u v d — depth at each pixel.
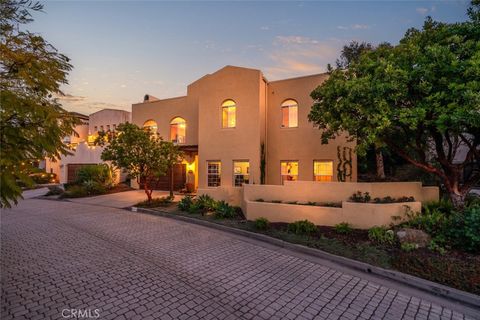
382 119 6.77
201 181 16.20
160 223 10.12
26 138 3.76
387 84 6.66
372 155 18.44
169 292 4.65
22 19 3.99
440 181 12.55
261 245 7.52
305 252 6.91
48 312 3.95
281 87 15.66
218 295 4.57
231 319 3.85
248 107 14.99
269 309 4.15
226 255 6.64
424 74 6.55
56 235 8.38
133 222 10.29
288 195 10.20
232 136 15.36
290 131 15.35
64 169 25.86
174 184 19.28
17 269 5.63
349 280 5.28
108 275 5.34
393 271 5.44
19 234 8.50
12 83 3.78
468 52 6.44
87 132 29.27
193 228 9.35
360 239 7.24
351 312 4.11
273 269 5.79
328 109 8.76
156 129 20.25
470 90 5.75
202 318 3.86
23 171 3.54
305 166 14.95
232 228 8.98
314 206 8.95
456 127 6.47
